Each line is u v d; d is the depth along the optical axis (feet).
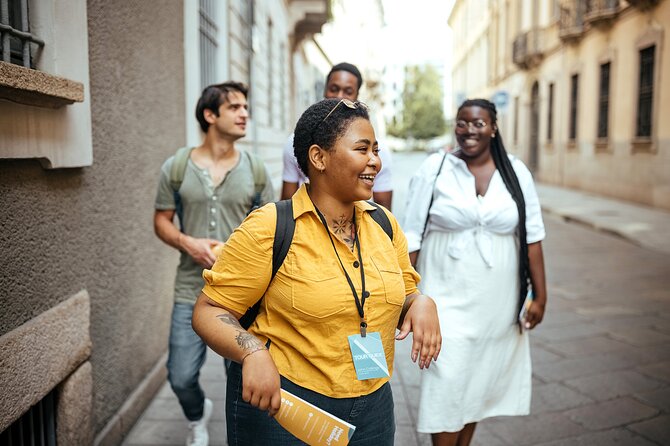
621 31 49.67
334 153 5.35
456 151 9.67
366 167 5.36
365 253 5.57
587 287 22.97
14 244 7.07
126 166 11.17
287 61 51.24
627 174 49.19
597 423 11.82
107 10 10.07
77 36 8.56
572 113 62.39
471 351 9.05
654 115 44.19
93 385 9.64
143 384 12.12
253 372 4.93
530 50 73.36
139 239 12.02
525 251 9.18
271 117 39.22
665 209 43.11
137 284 11.93
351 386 5.47
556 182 66.69
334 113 5.38
